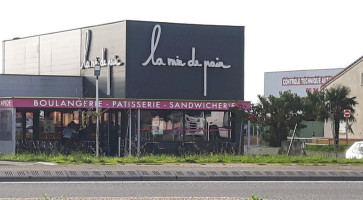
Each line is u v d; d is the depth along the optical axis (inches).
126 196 629.9
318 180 817.5
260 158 1085.8
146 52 1556.3
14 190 673.6
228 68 1622.8
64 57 1726.1
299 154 1352.1
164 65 1569.9
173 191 679.7
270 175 815.7
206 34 1605.6
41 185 722.8
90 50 1633.9
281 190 701.9
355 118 2116.1
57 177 772.6
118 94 1550.2
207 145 1438.2
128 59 1536.7
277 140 1946.4
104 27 1596.9
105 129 1411.2
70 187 706.8
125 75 1533.0
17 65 1913.1
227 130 1459.2
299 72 2819.9
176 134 1424.7
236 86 1627.7
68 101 1333.7
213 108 1430.9
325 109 1935.3
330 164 992.2
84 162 964.0
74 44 1691.7
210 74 1608.0
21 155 1120.8
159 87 1563.7
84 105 1343.5
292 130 1514.5
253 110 1438.2
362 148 1237.1
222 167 904.9
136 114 1385.3
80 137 1397.6
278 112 1428.4
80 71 1662.2
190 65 1589.6
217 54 1614.2
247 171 845.2
